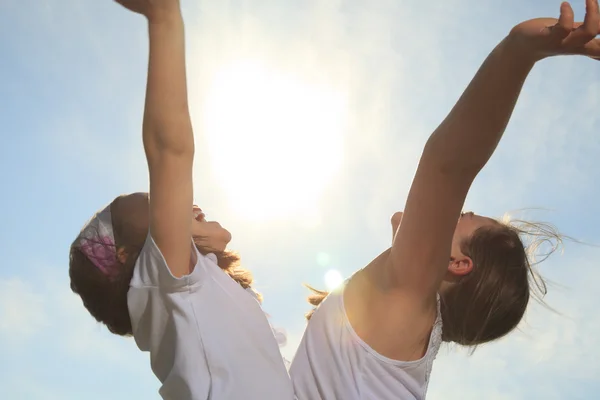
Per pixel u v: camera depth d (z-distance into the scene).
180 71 1.09
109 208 1.34
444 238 1.09
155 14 1.07
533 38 0.91
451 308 1.30
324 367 1.16
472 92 1.01
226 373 1.10
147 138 1.09
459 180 1.05
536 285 1.52
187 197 1.11
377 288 1.17
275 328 1.42
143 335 1.18
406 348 1.17
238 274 1.43
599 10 0.86
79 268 1.29
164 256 1.12
